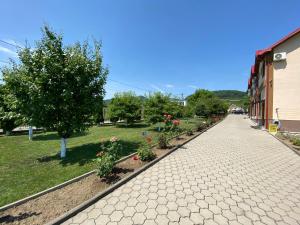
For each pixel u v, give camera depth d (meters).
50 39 6.35
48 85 6.26
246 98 58.38
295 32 13.91
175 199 3.65
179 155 6.97
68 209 3.24
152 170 5.30
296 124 14.08
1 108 9.64
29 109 6.18
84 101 6.80
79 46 7.08
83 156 6.64
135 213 3.18
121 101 18.66
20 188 4.05
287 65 14.36
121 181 4.33
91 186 4.14
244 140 10.42
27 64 6.20
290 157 6.79
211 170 5.32
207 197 3.73
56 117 6.63
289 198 3.71
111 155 4.98
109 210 3.28
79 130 6.86
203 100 24.98
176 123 11.77
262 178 4.75
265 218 3.04
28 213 3.13
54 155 6.98
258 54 16.70
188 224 2.88
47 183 4.31
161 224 2.88
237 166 5.70
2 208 3.21
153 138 10.32
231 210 3.26
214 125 20.03
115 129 16.36
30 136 10.81
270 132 13.38
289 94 14.30
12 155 7.04
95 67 7.05
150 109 13.91
